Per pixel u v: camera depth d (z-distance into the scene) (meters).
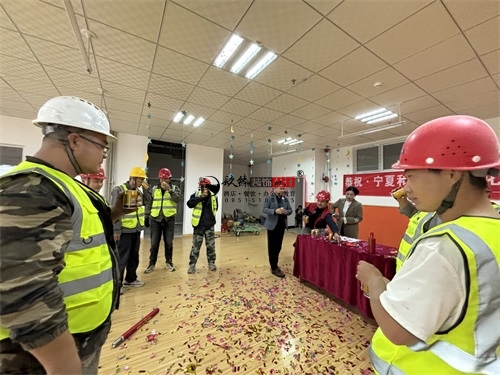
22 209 0.51
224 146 6.50
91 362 0.72
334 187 6.51
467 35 1.82
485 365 0.40
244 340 1.77
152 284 2.81
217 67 2.39
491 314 0.41
